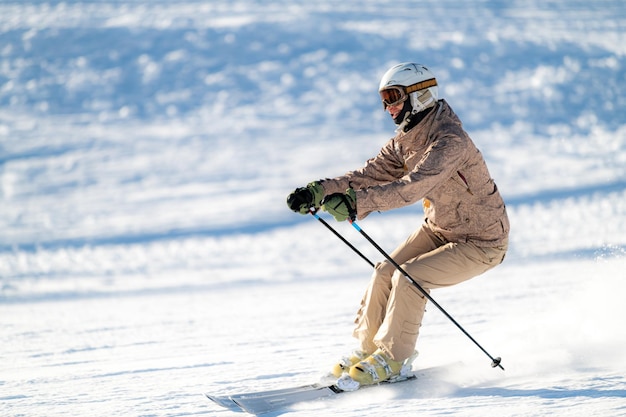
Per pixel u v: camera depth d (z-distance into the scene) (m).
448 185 13.49
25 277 39.31
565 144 80.19
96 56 121.38
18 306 31.14
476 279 28.36
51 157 80.62
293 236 46.91
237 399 12.44
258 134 89.12
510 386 12.70
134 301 31.11
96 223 54.66
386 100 13.50
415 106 13.34
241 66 117.75
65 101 105.69
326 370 15.08
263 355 17.16
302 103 102.94
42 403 13.07
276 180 68.38
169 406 12.43
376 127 90.44
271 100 104.94
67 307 30.30
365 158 76.38
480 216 13.59
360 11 154.12
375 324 13.94
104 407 12.53
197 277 37.09
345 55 121.19
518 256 34.47
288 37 128.50
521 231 42.00
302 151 80.31
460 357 15.46
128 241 48.56
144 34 130.12
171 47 124.75
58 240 49.66
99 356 18.69
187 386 14.09
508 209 50.00
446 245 13.84
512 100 102.25
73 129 92.88
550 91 105.50
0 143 85.81
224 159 78.38
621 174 62.81
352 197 12.46
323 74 114.00
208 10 148.38
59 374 16.14
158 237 49.22
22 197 65.12
